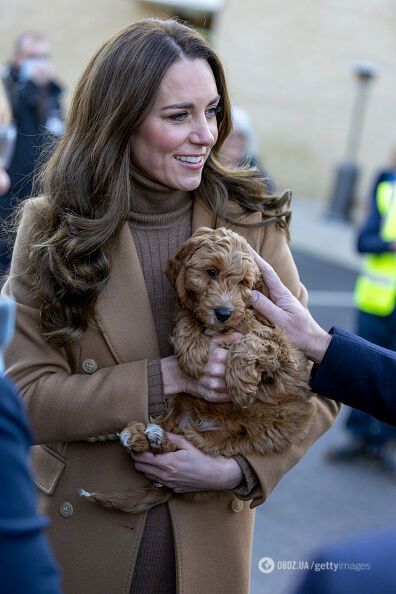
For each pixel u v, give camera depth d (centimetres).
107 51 226
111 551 221
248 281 223
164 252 238
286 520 463
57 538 225
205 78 222
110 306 226
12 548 122
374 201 584
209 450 222
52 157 238
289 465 229
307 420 230
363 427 560
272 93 1702
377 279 570
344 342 226
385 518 478
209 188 242
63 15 1686
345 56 1634
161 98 219
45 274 222
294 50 1673
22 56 657
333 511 481
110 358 227
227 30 1695
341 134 1661
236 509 233
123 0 1670
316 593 95
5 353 226
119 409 217
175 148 222
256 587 396
